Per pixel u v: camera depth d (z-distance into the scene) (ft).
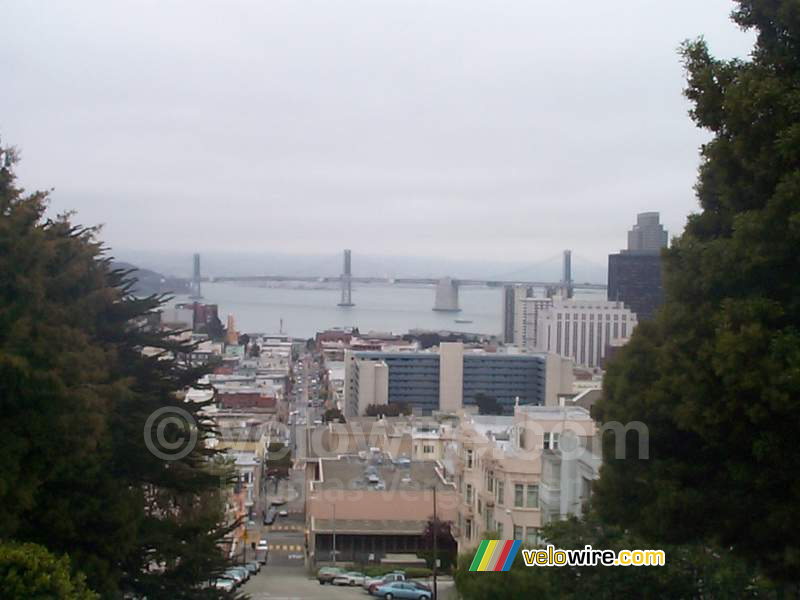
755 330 39.91
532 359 434.30
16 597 42.11
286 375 505.66
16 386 51.72
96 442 56.65
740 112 41.70
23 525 54.90
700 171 50.26
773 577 45.09
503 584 68.28
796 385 38.24
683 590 64.49
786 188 39.27
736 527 44.16
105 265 75.77
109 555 60.85
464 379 435.94
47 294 63.26
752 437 41.88
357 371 412.57
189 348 85.35
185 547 70.79
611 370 53.16
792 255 40.68
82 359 57.72
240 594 83.35
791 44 44.19
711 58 45.98
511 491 103.65
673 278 47.34
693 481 46.39
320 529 150.82
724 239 44.93
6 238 54.75
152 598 70.95
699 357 43.32
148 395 73.67
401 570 139.74
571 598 66.85
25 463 52.95
